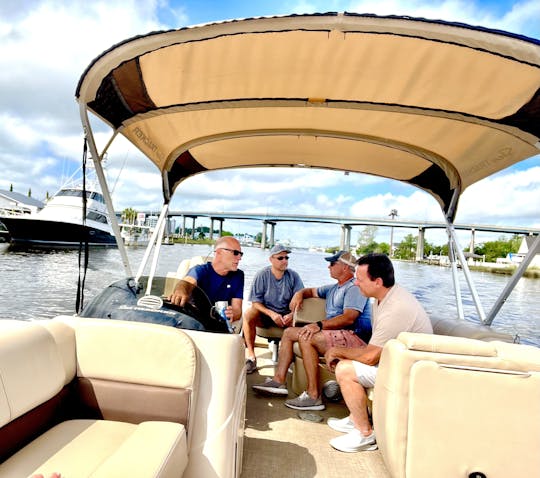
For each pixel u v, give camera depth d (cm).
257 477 177
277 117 270
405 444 155
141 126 257
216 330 171
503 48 155
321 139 318
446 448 150
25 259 2348
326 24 158
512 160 252
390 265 214
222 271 270
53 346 131
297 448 206
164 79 206
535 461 148
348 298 283
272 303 356
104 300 172
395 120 256
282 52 183
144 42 171
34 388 119
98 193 3112
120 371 140
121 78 199
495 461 149
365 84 208
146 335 139
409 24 155
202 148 341
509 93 193
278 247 352
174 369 137
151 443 120
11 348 113
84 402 141
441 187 340
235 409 145
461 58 175
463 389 149
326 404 271
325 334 259
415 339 155
